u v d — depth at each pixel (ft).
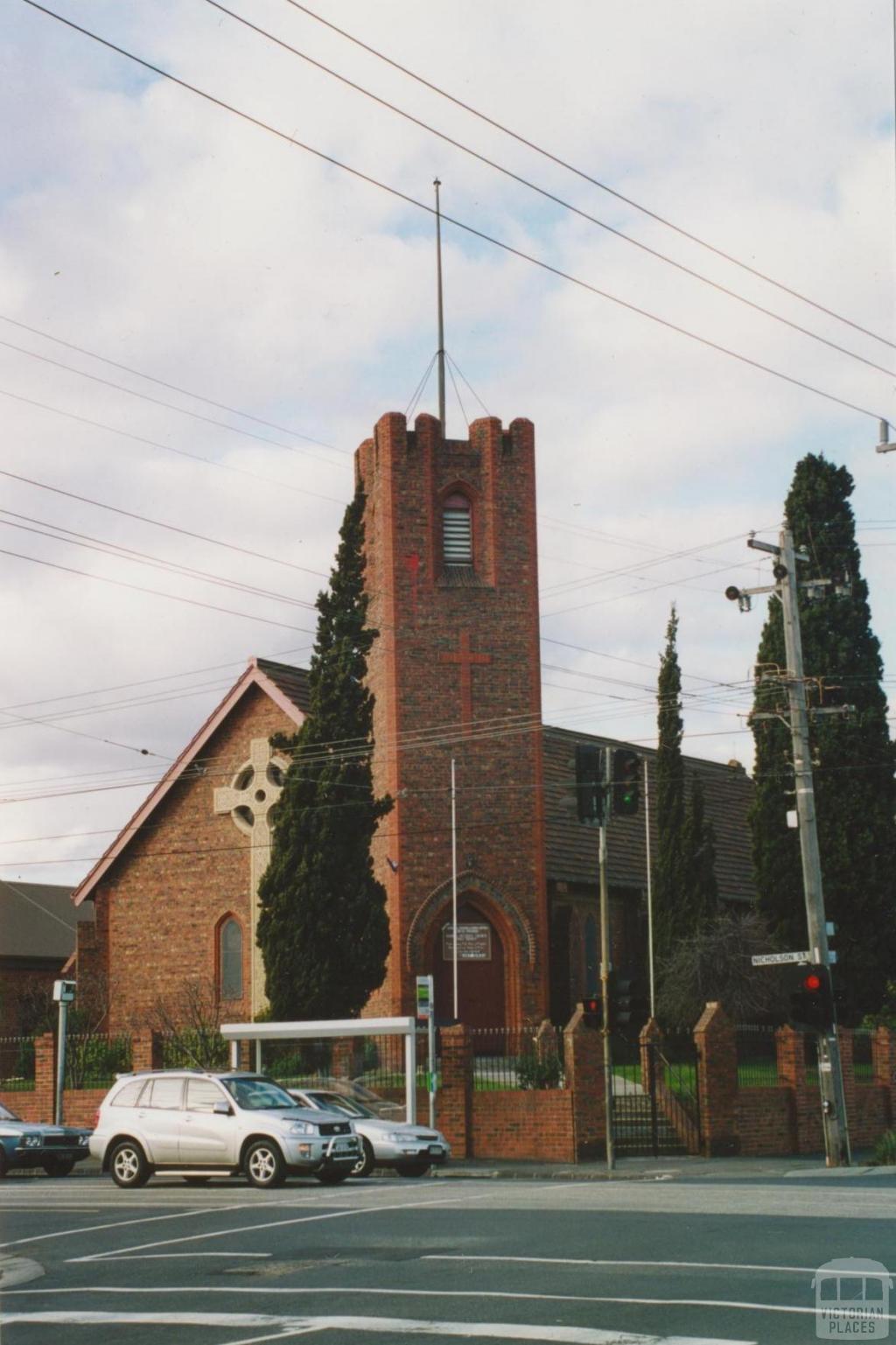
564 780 177.68
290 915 133.28
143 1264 53.52
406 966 148.66
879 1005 144.05
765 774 148.56
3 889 235.20
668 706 165.17
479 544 159.22
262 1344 36.91
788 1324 36.01
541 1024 135.13
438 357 162.61
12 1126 99.86
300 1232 60.29
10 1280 51.06
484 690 155.43
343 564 139.13
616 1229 56.59
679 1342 34.24
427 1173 98.78
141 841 173.99
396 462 157.79
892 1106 132.46
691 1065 119.14
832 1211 61.05
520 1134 111.55
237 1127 82.89
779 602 149.18
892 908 144.87
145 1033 130.21
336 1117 84.99
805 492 149.18
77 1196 80.28
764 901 148.15
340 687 136.77
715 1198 69.15
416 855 150.71
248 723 169.17
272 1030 114.93
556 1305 40.22
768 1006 149.07
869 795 145.18
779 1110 120.16
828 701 145.48
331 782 134.31
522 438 161.17
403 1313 40.24
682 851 160.66
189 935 168.76
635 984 109.19
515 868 153.28
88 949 173.78
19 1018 201.05
